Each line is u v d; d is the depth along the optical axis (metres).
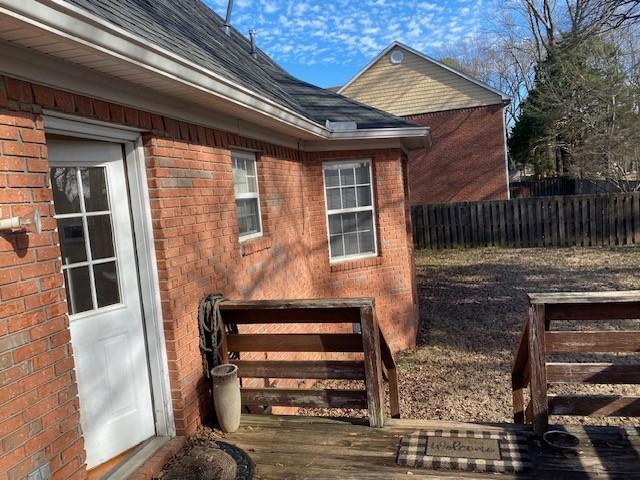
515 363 4.22
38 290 2.53
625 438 3.44
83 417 3.22
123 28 2.71
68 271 3.20
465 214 17.73
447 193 21.56
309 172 7.95
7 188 2.39
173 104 3.81
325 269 8.10
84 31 2.36
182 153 3.98
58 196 3.16
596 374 3.48
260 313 4.09
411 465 3.27
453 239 17.97
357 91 22.34
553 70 20.75
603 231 16.38
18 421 2.36
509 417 5.86
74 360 2.94
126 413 3.51
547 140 23.97
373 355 3.80
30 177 2.53
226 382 3.79
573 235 16.70
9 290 2.35
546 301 3.43
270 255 6.17
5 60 2.38
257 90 5.27
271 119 5.15
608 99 18.91
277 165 6.66
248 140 5.59
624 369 3.46
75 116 2.88
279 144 6.71
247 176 5.93
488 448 3.41
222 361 4.12
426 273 14.59
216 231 4.55
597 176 20.56
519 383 4.39
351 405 3.96
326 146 7.92
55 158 3.14
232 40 9.30
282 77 10.67
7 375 2.32
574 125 20.86
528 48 30.83
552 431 3.55
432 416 5.98
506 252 16.58
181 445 3.60
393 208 8.55
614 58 18.72
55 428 2.59
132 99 3.34
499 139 20.77
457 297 11.73
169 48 3.35
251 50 10.45
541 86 22.23
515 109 43.38
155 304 3.60
